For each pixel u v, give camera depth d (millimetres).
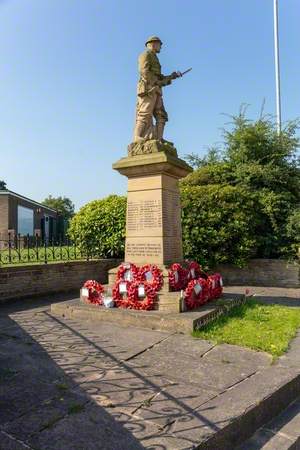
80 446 2723
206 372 4188
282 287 11023
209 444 2859
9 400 3426
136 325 6020
